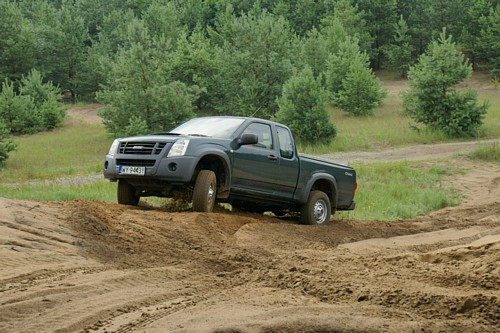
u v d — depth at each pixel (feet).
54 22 238.48
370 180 83.30
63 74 220.23
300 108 129.49
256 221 39.99
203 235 33.40
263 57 156.97
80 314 18.33
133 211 36.76
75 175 95.81
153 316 18.26
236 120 42.29
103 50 232.32
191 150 38.01
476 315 18.93
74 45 221.87
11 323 17.44
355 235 42.06
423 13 276.00
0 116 155.94
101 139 139.64
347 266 26.86
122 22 250.78
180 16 300.20
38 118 158.81
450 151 117.08
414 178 85.46
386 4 280.31
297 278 23.57
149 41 144.15
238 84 158.81
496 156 101.71
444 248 35.06
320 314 18.40
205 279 24.06
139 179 38.83
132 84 136.15
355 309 19.24
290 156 43.80
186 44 181.98
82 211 33.81
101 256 27.37
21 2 320.29
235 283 23.45
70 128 162.91
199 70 175.83
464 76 138.82
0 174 98.22
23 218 30.09
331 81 184.14
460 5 265.54
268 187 42.37
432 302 20.03
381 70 285.23
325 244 36.86
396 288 22.07
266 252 31.09
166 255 28.68
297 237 37.93
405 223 51.31
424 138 132.98
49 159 117.60
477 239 39.88
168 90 136.26
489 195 76.38
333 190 47.06
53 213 32.60
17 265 24.14
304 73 130.72
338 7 273.54
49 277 22.75
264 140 42.47
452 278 23.91
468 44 251.80
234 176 40.14
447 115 138.31
